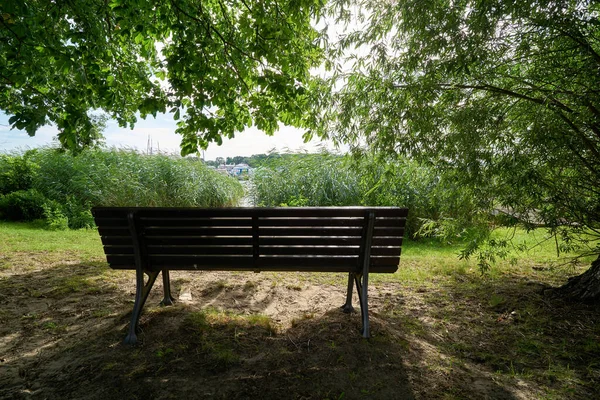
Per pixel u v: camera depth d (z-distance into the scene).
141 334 2.59
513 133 3.68
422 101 3.77
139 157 11.99
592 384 2.29
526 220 3.67
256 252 2.71
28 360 2.42
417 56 3.68
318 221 2.61
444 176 4.20
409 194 7.84
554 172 3.47
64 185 11.09
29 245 6.42
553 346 2.79
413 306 3.64
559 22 2.94
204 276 4.55
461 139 3.62
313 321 2.94
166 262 2.77
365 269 2.68
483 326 3.18
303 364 2.28
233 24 5.68
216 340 2.54
